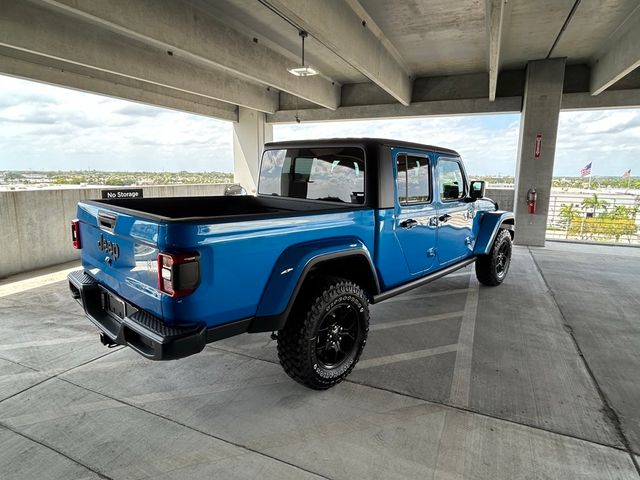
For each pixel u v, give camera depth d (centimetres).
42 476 178
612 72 689
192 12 573
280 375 273
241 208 375
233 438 205
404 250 321
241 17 620
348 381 265
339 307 250
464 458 191
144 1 496
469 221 434
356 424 218
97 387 254
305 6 439
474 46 732
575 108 853
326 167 317
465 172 423
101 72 832
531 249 796
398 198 308
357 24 580
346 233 259
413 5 554
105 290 238
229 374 273
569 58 788
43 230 587
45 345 316
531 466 186
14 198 543
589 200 1034
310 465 186
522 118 852
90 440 203
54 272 557
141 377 268
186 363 289
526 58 790
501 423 219
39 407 231
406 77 913
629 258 704
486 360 297
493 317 392
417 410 231
